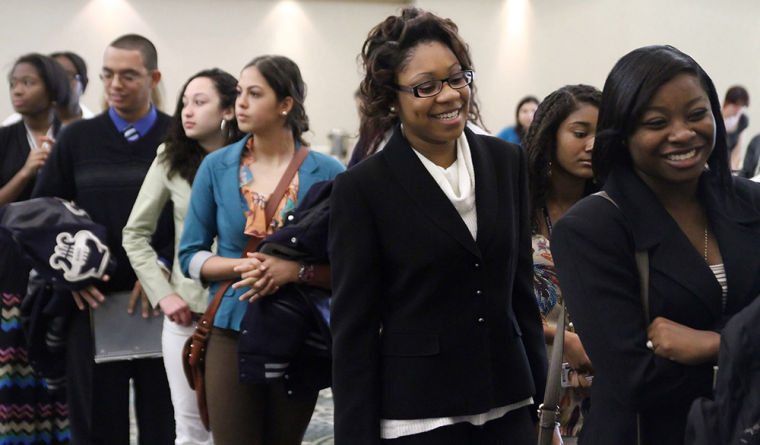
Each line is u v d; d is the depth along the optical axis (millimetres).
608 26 12758
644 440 1876
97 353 3635
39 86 4449
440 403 2135
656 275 1871
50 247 3541
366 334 2158
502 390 2199
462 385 2146
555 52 13016
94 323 3643
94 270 3553
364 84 2207
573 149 2789
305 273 2898
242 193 3154
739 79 12516
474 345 2160
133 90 3717
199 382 3150
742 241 1877
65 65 5727
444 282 2141
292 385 2963
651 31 12570
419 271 2133
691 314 1851
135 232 3512
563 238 1940
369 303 2154
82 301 3637
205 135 3467
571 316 1939
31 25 12445
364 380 2145
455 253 2127
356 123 13508
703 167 1871
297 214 2943
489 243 2168
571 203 2908
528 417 2277
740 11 12430
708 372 1812
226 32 13062
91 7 12594
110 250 3693
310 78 13375
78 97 5773
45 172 3795
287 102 3168
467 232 2135
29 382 4152
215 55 13039
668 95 1809
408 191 2145
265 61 3158
